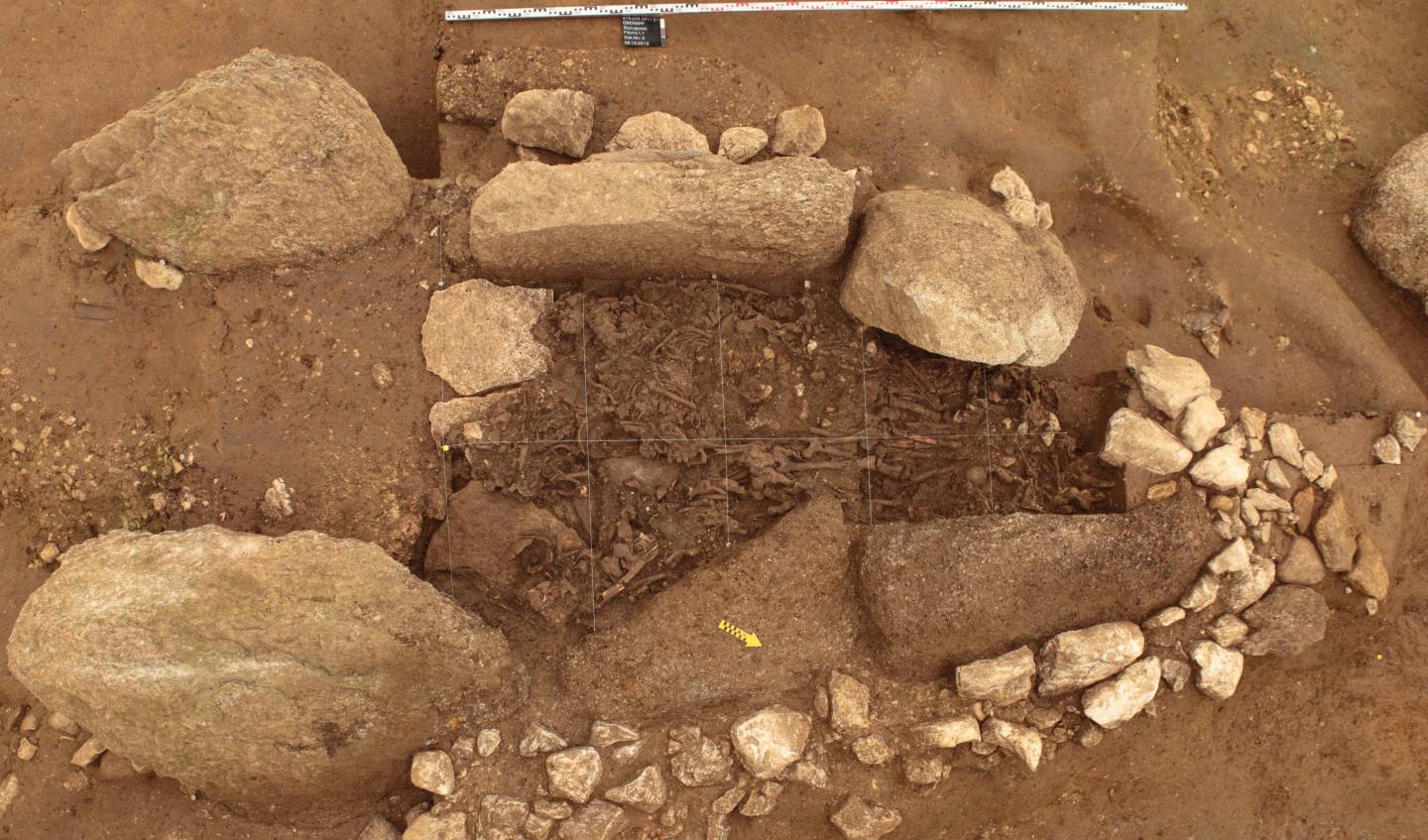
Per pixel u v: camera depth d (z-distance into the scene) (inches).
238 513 138.6
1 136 163.6
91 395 141.3
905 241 144.1
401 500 140.9
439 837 131.0
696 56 167.0
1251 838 155.3
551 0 171.0
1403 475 151.6
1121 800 152.7
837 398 156.0
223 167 131.0
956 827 149.1
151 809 138.1
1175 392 148.6
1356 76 185.2
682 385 150.5
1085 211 174.6
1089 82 172.7
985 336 141.9
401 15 173.8
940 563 137.0
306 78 134.9
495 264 144.9
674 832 136.9
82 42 167.2
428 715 130.7
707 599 139.0
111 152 128.6
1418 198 165.3
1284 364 166.9
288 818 134.3
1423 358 175.0
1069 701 142.3
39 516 142.6
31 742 142.6
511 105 154.4
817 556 141.6
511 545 140.7
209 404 139.1
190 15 169.8
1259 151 181.5
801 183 140.6
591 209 139.6
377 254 144.9
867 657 142.3
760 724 137.3
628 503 146.9
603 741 135.3
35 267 143.6
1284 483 147.0
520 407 145.1
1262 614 144.9
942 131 172.1
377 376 141.6
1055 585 138.2
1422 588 154.2
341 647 120.8
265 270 141.9
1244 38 185.5
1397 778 156.9
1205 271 169.3
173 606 118.1
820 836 143.9
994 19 174.4
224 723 119.0
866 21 174.9
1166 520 141.7
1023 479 154.5
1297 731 154.0
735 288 155.6
